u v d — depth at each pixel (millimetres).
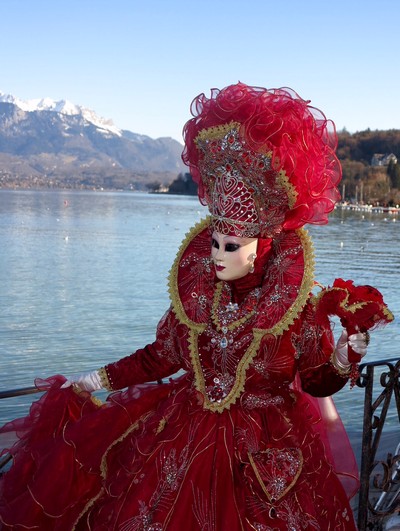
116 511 2316
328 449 2592
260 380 2367
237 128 2277
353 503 3572
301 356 2400
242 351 2367
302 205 2322
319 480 2400
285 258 2383
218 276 2404
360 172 155375
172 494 2287
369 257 52062
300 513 2283
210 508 2258
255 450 2316
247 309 2404
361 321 2256
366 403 3018
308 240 2387
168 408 2441
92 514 2461
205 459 2312
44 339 21062
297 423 2438
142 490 2305
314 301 2361
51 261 43500
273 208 2330
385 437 4715
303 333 2357
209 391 2391
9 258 44375
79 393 2658
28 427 2662
